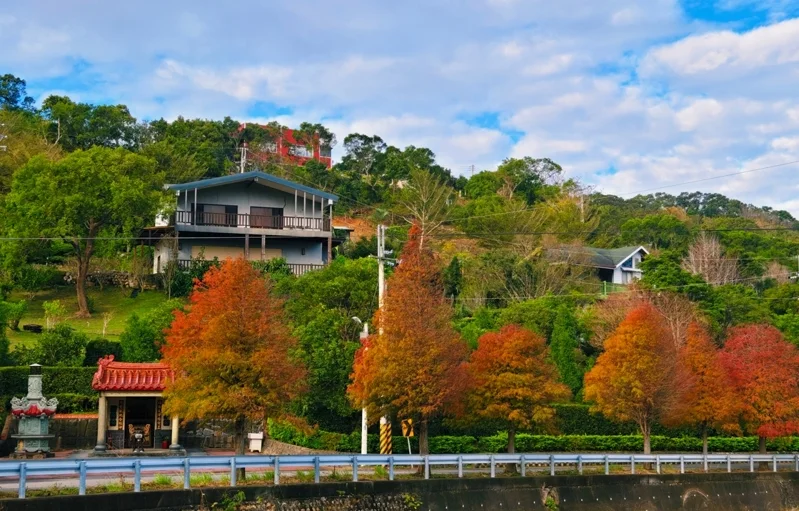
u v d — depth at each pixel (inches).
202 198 2682.1
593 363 2202.3
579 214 3907.5
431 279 1582.2
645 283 2512.3
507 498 1389.0
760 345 1943.9
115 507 946.1
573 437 1927.9
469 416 1628.9
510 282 2728.8
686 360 1873.8
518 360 1636.3
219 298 1328.7
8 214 2330.2
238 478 1179.3
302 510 1134.4
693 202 6678.2
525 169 4594.0
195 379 1309.1
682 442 2085.4
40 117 3730.3
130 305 2420.0
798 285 2898.6
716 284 2930.6
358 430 1736.0
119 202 2305.6
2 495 946.7
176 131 4013.3
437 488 1310.3
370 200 4188.0
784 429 1875.0
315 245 2810.0
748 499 1720.0
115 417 1632.6
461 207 3772.1
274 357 1307.8
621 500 1530.5
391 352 1460.4
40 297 2433.6
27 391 1692.9
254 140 4411.9
